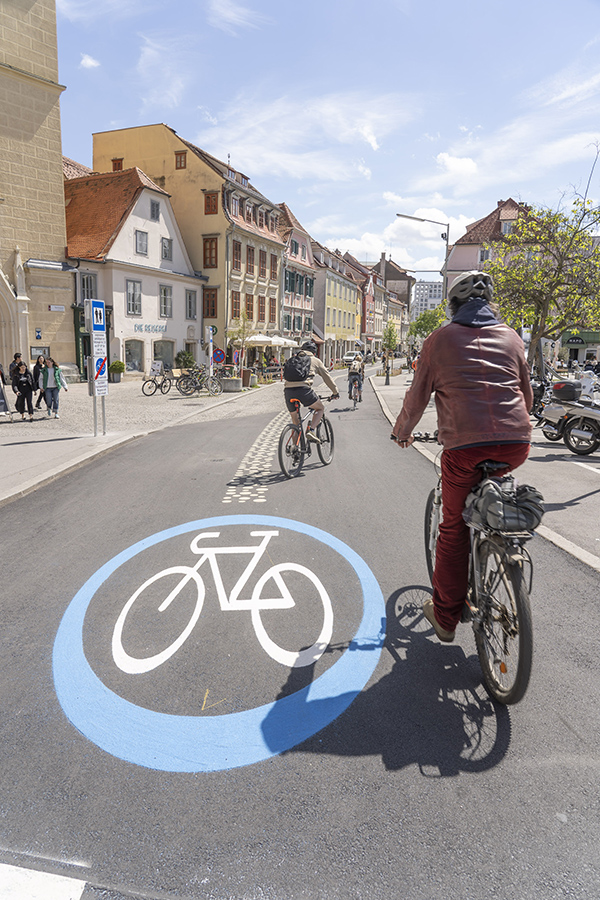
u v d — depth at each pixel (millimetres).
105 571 4469
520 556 2516
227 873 1872
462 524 2906
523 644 2428
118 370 29656
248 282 41656
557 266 16875
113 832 2029
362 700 2770
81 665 3127
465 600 3027
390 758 2375
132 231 31219
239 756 2404
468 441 2635
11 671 3076
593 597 3850
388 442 11352
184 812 2117
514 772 2289
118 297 30219
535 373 17297
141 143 39125
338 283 67000
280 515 5926
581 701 2738
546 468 8391
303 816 2090
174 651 3258
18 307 26016
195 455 9883
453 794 2182
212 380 25578
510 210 45781
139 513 6117
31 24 25703
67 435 12219
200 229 38281
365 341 81938
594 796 2164
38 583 4258
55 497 6918
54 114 26828
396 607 3762
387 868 1881
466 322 2787
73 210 32312
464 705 2725
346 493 6875
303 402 7965
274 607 3789
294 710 2703
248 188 43438
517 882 1827
